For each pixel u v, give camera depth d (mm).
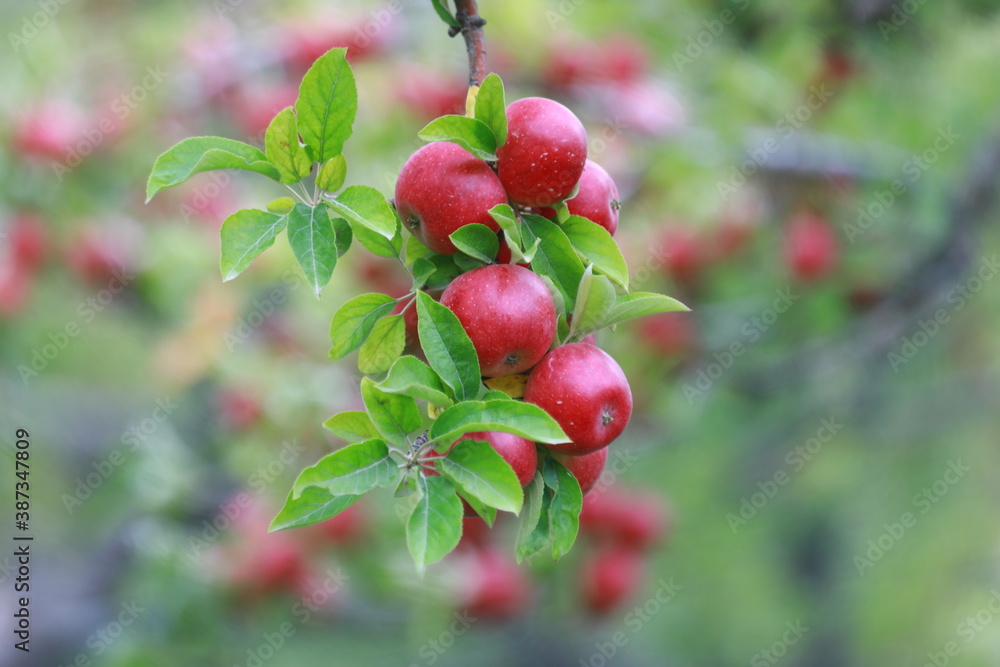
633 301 1311
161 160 1268
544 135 1300
